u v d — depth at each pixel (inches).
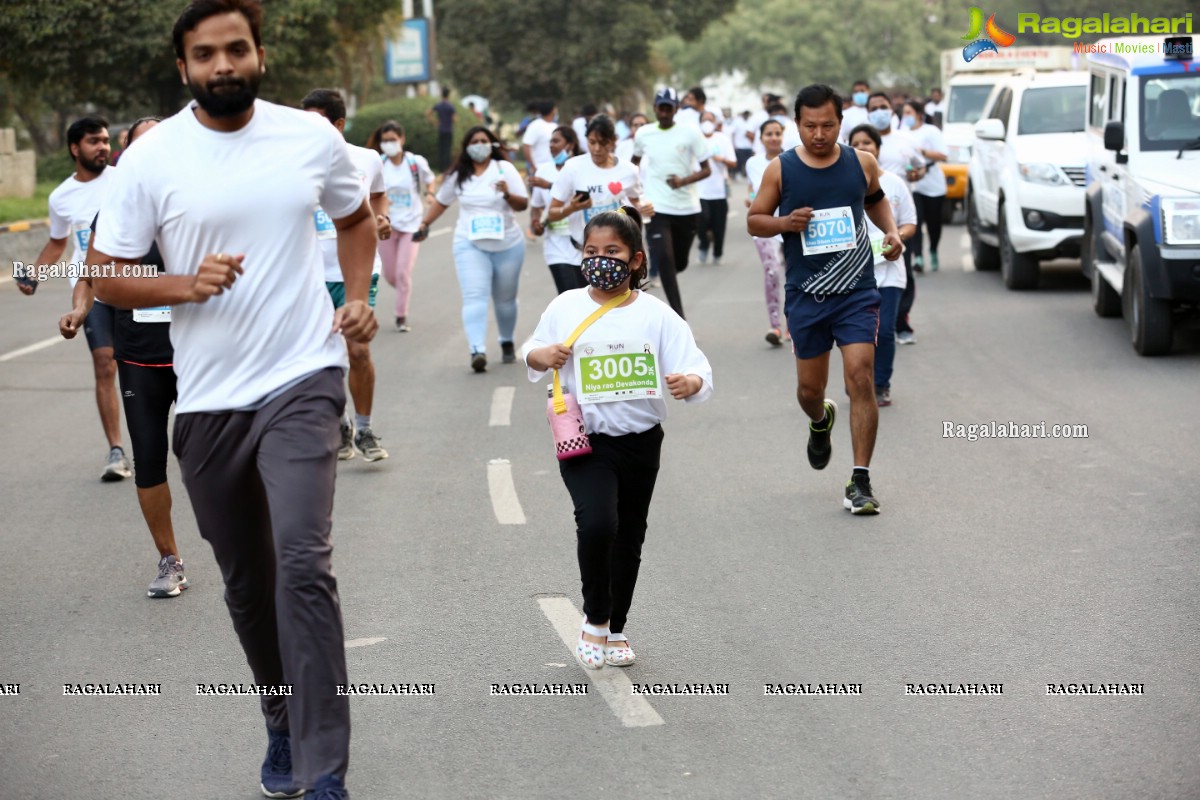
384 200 354.6
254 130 160.2
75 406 435.5
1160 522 279.9
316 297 163.8
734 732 186.5
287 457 157.4
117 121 1396.4
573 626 229.9
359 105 1674.5
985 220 672.4
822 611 234.2
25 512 313.4
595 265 201.5
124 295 156.2
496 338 539.2
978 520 286.0
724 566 260.4
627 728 188.7
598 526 202.1
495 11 1914.4
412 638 225.8
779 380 438.3
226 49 155.3
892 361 396.8
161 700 203.9
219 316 159.5
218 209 157.8
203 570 267.9
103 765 181.8
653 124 496.4
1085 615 228.2
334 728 157.1
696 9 1963.6
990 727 185.2
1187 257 435.8
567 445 202.1
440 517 298.5
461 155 457.1
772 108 849.5
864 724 187.8
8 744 189.0
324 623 156.6
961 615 230.2
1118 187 493.0
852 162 290.2
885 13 3395.7
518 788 171.2
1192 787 164.9
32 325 605.9
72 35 976.3
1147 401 394.3
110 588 258.2
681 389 200.5
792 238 293.6
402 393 435.8
